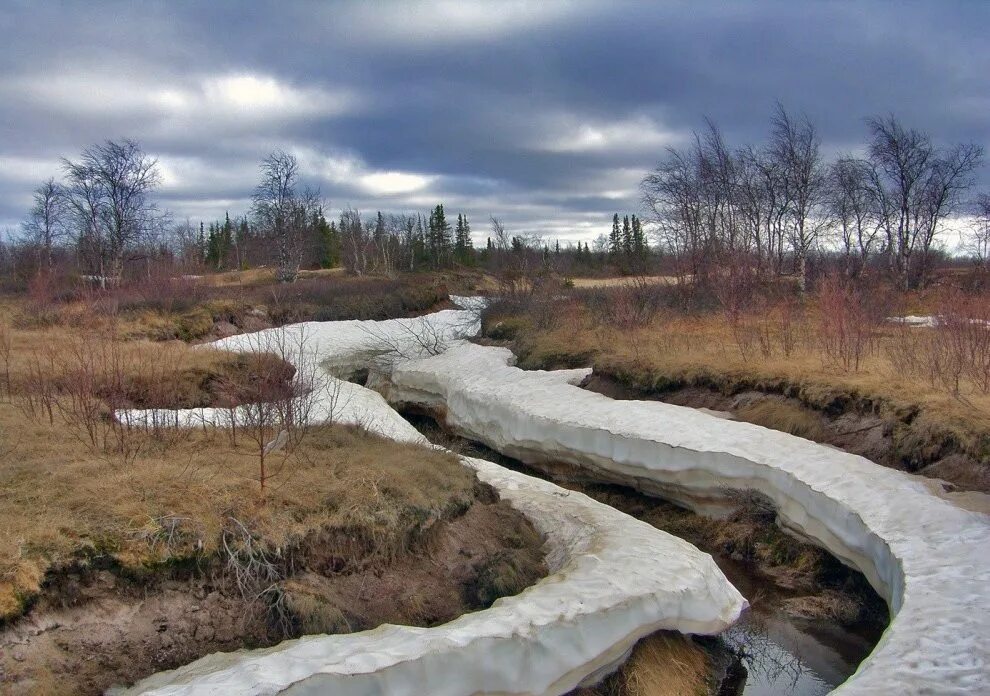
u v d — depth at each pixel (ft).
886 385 41.70
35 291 80.23
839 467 36.11
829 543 33.60
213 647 23.90
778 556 36.68
